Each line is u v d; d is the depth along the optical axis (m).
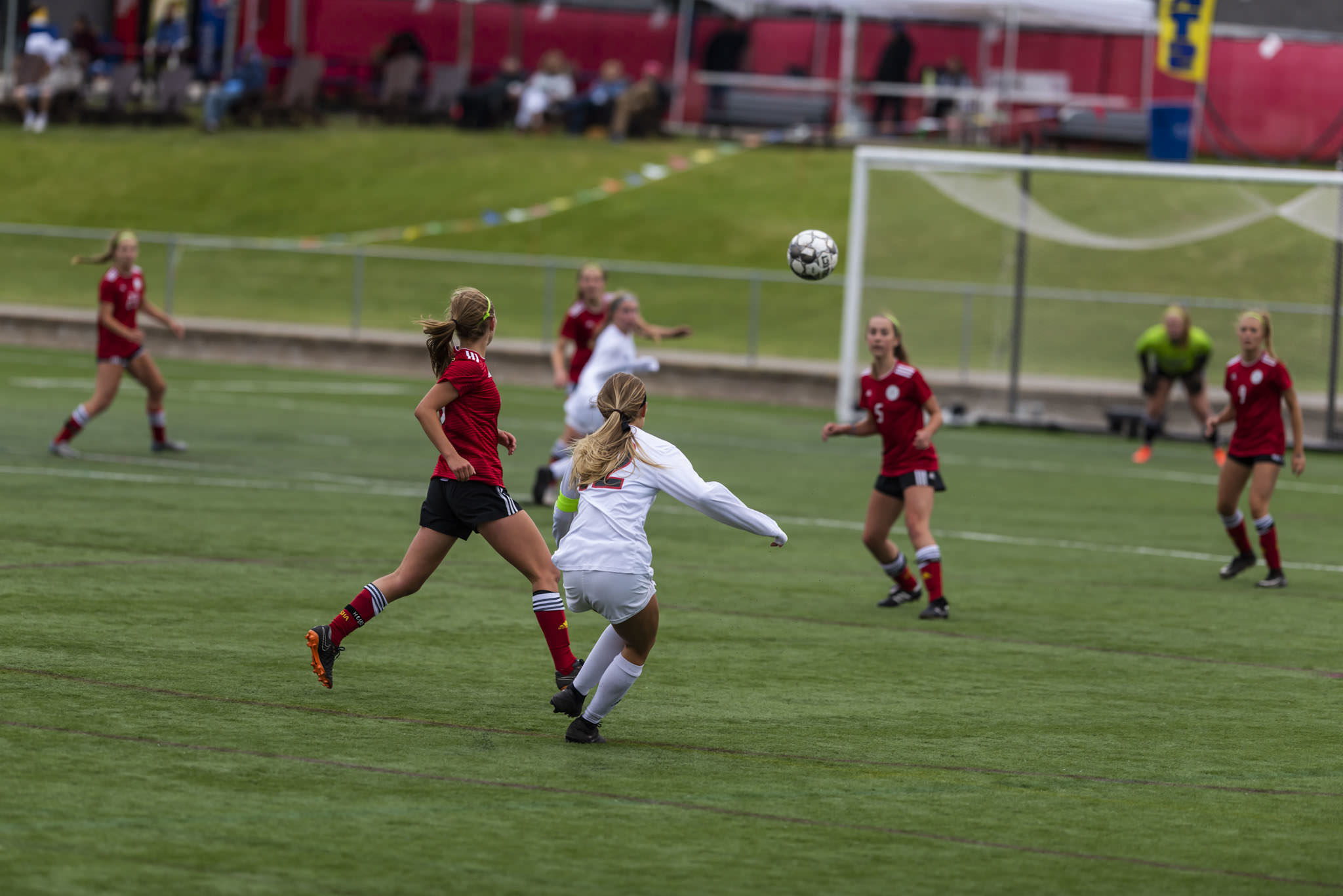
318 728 25.38
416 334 103.94
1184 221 124.62
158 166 147.62
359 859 19.38
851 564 44.28
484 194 139.12
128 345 57.22
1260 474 42.66
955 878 19.53
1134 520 54.72
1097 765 25.12
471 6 162.25
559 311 114.06
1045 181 131.25
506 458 63.03
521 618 35.03
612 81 153.88
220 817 20.73
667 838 20.70
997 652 33.78
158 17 167.50
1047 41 146.62
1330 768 25.22
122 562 38.72
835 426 38.31
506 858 19.66
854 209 81.00
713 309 115.19
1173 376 70.25
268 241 132.62
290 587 36.97
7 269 116.50
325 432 68.69
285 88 157.50
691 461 65.44
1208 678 31.86
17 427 64.69
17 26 167.12
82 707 25.73
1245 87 139.12
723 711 27.86
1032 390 88.00
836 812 22.16
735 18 155.75
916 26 150.38
